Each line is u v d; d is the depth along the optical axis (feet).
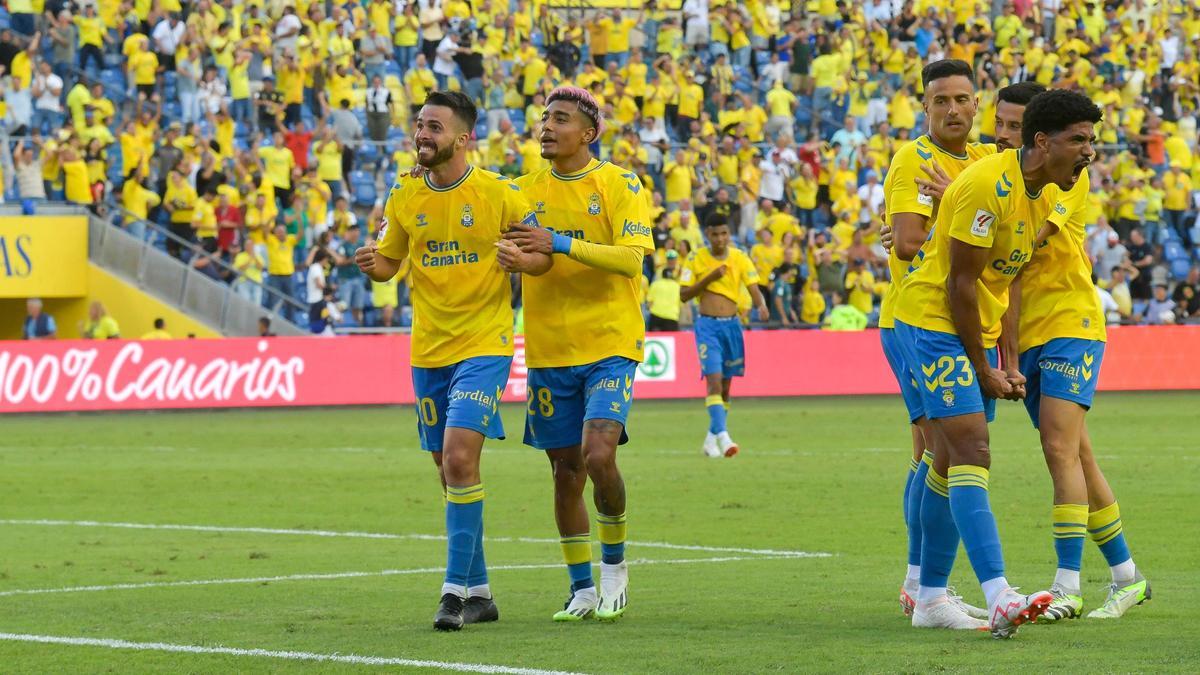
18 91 354.54
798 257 372.38
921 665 73.77
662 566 118.52
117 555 127.65
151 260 342.23
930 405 83.51
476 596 92.79
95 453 231.09
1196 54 460.96
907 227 93.04
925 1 444.14
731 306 218.38
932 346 83.35
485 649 80.79
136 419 303.07
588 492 180.34
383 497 173.99
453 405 92.27
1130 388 356.38
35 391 305.94
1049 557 121.08
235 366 315.78
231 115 374.43
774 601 99.35
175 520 154.40
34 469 207.51
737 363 219.61
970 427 82.48
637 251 95.50
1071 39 447.42
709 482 183.32
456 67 396.98
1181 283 388.78
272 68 381.60
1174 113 449.06
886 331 93.61
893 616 92.12
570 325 95.81
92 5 372.58
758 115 408.05
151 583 110.73
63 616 94.89
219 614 95.20
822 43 427.74
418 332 95.25
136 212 350.23
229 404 314.96
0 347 305.32
